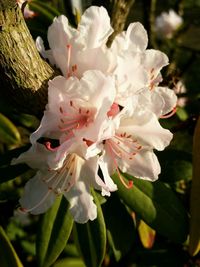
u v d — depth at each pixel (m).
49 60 0.20
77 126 0.18
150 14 0.36
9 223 0.42
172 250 0.33
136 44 0.20
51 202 0.21
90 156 0.18
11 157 0.23
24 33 0.17
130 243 0.25
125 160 0.21
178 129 0.27
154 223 0.23
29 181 0.21
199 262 0.32
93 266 0.23
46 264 0.22
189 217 0.25
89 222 0.23
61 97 0.18
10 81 0.18
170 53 0.52
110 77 0.18
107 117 0.18
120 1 0.24
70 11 0.30
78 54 0.19
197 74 0.70
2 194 0.25
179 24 0.64
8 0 0.16
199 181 0.23
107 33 0.19
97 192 0.24
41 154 0.20
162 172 0.25
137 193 0.23
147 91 0.19
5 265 0.24
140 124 0.20
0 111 0.28
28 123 0.30
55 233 0.23
